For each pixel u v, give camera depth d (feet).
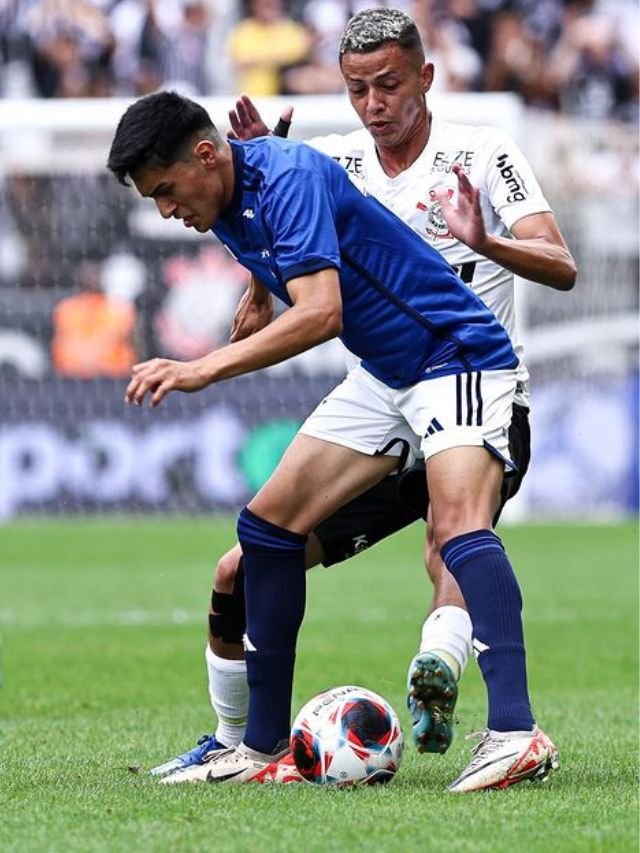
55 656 109.81
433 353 57.36
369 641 116.88
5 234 208.33
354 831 46.21
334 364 206.59
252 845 44.32
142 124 53.98
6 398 207.51
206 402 207.31
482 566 55.36
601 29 267.39
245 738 60.03
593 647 113.70
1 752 68.08
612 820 48.01
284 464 60.44
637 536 198.39
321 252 53.93
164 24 256.73
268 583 59.72
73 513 208.44
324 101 176.86
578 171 232.94
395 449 60.49
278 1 258.37
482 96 173.37
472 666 109.29
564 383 219.20
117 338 207.62
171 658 108.99
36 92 257.55
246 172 55.31
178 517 208.54
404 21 65.16
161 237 208.85
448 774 60.95
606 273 225.76
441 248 67.82
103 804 52.16
